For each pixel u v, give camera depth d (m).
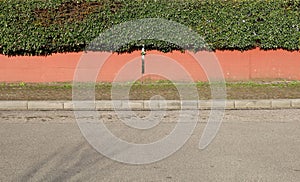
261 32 13.64
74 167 6.46
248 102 10.88
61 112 10.45
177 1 13.60
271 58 13.85
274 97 11.33
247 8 13.54
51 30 13.45
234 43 13.69
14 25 13.41
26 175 6.11
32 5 13.38
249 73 13.84
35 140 7.93
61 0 13.40
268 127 8.88
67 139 7.99
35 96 11.59
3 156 6.98
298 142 7.77
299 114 10.19
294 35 13.61
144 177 6.05
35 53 13.67
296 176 6.06
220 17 13.61
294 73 13.76
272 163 6.61
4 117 9.88
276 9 13.58
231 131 8.55
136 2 13.55
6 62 13.71
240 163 6.62
